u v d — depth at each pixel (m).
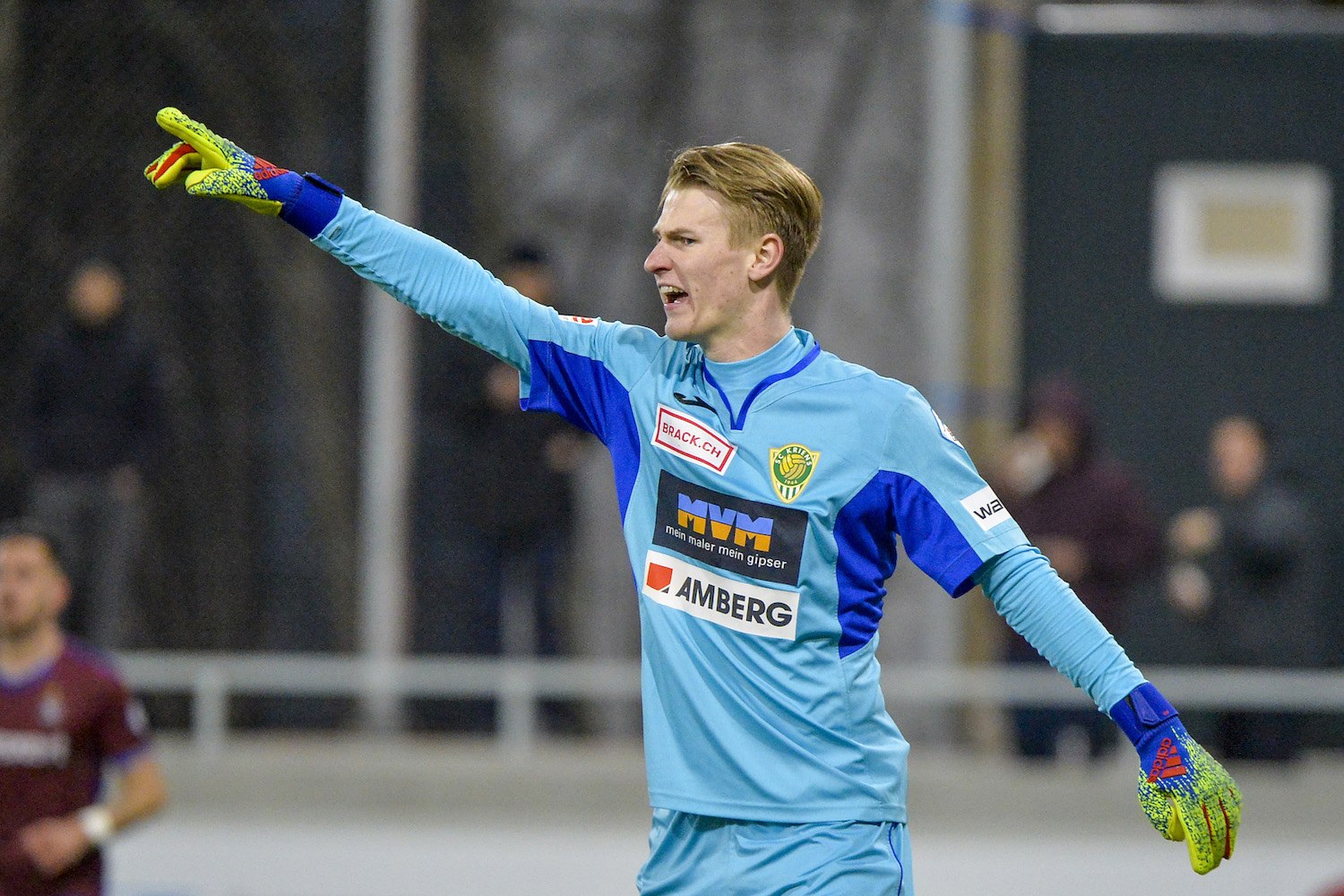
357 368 23.80
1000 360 23.70
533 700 23.14
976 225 23.70
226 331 23.89
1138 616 24.19
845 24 23.58
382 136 23.39
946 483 8.40
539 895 19.05
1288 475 22.06
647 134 23.95
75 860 15.20
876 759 8.52
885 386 8.50
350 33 23.86
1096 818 20.61
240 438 23.80
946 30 23.20
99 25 24.08
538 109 24.05
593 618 23.27
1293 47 24.38
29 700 15.31
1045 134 24.59
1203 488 24.36
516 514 22.34
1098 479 21.70
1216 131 24.45
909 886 8.69
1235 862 18.64
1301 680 21.14
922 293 23.36
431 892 19.03
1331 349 24.38
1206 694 21.28
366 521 23.56
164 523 23.52
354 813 20.61
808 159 23.61
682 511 8.55
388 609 22.88
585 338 9.06
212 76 24.03
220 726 22.20
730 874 8.35
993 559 8.37
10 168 24.09
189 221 24.00
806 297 23.53
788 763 8.30
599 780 21.06
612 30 24.00
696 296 8.45
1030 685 21.77
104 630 22.45
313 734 23.50
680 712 8.43
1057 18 24.47
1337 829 19.66
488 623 22.86
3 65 24.00
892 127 23.48
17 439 23.67
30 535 15.38
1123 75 24.50
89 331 22.48
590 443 23.42
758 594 8.34
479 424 22.56
